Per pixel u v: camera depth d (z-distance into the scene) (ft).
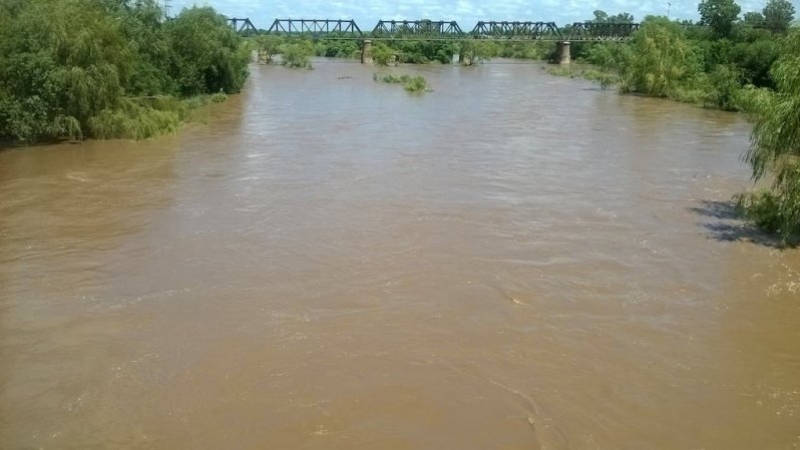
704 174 83.05
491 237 58.70
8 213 63.36
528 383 36.94
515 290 48.14
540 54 309.01
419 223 61.93
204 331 41.78
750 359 39.88
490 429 33.06
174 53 135.74
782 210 58.39
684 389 36.76
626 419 34.09
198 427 32.96
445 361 38.86
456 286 48.60
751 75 151.23
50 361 38.42
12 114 88.38
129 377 36.96
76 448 31.40
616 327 43.27
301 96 154.10
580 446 32.01
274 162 85.05
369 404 34.83
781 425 33.86
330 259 53.16
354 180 76.48
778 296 48.11
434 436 32.50
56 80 89.71
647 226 62.69
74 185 73.20
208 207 66.03
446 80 201.36
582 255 55.01
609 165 87.10
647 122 123.65
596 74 209.77
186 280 49.06
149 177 76.95
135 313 44.01
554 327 43.04
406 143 98.53
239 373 37.40
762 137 60.90
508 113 131.54
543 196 71.72
